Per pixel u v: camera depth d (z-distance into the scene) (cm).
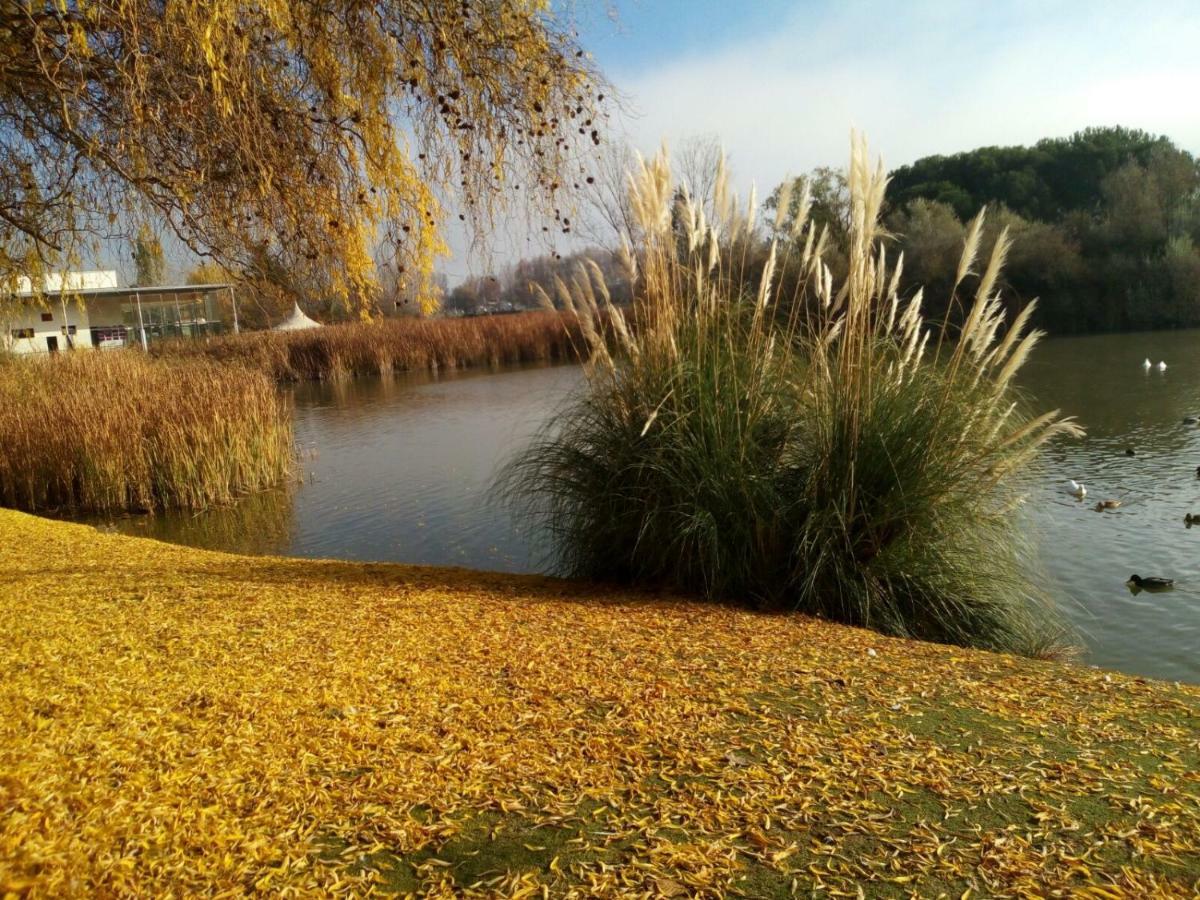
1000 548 546
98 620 425
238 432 1270
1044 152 4231
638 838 227
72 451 1199
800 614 496
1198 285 3152
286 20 436
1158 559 730
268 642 393
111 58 389
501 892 203
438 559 845
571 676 359
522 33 486
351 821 234
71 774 247
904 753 282
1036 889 203
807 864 215
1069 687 357
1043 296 3331
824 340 554
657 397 560
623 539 571
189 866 208
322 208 492
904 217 3272
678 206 580
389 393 2673
